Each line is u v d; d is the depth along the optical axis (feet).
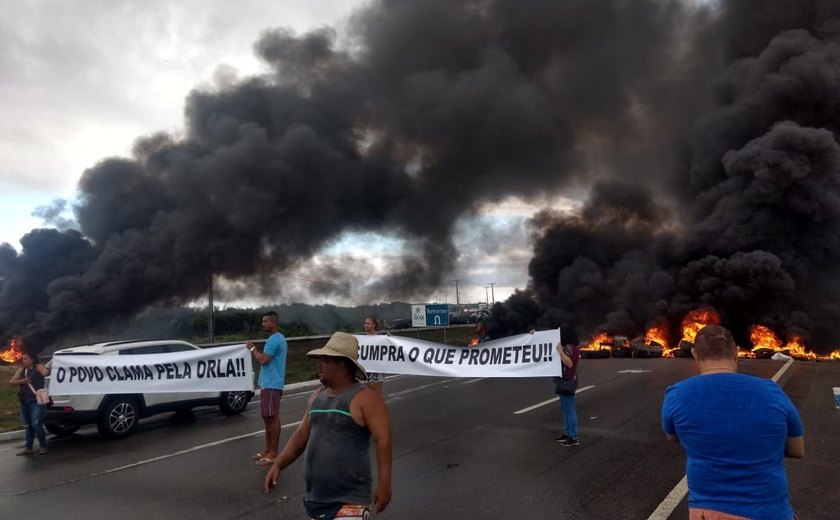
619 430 29.14
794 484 19.65
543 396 41.88
